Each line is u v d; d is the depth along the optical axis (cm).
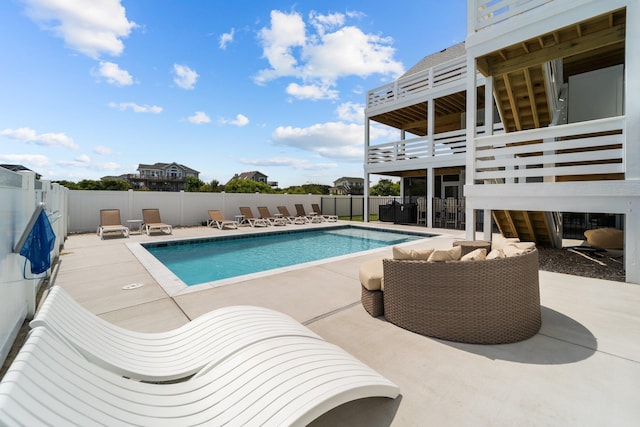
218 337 212
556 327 290
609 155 460
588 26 510
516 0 541
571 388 198
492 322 256
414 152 1298
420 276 276
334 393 148
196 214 1302
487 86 625
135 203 1152
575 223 1030
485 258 290
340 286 424
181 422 136
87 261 584
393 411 178
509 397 190
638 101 430
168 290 405
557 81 761
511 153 554
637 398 187
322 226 1280
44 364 120
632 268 433
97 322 210
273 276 475
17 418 91
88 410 121
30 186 334
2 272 226
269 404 144
